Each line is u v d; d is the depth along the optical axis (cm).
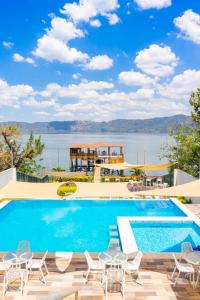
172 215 1930
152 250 1298
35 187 1427
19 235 1590
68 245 1438
